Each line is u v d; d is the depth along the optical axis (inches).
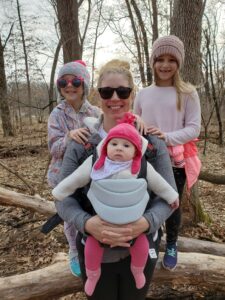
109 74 79.6
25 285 118.8
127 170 70.9
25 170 360.5
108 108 80.0
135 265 77.7
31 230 200.8
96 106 121.7
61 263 127.3
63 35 306.7
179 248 164.2
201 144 540.1
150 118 117.0
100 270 79.1
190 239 169.0
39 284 119.4
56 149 109.3
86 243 77.8
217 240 196.7
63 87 116.4
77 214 76.0
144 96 119.9
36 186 286.0
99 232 72.1
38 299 120.0
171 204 77.7
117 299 82.8
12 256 179.9
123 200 70.1
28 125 882.8
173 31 198.7
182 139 108.7
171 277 121.3
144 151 74.1
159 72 115.3
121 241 71.8
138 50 693.9
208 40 538.6
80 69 116.6
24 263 173.0
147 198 73.8
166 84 117.0
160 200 78.7
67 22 304.3
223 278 123.8
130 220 70.8
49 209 193.3
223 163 401.1
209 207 249.4
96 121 82.5
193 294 144.8
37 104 904.9
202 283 125.4
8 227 207.8
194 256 127.5
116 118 80.4
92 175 72.6
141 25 676.1
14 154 456.4
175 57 112.8
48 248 183.5
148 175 74.3
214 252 164.1
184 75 194.2
